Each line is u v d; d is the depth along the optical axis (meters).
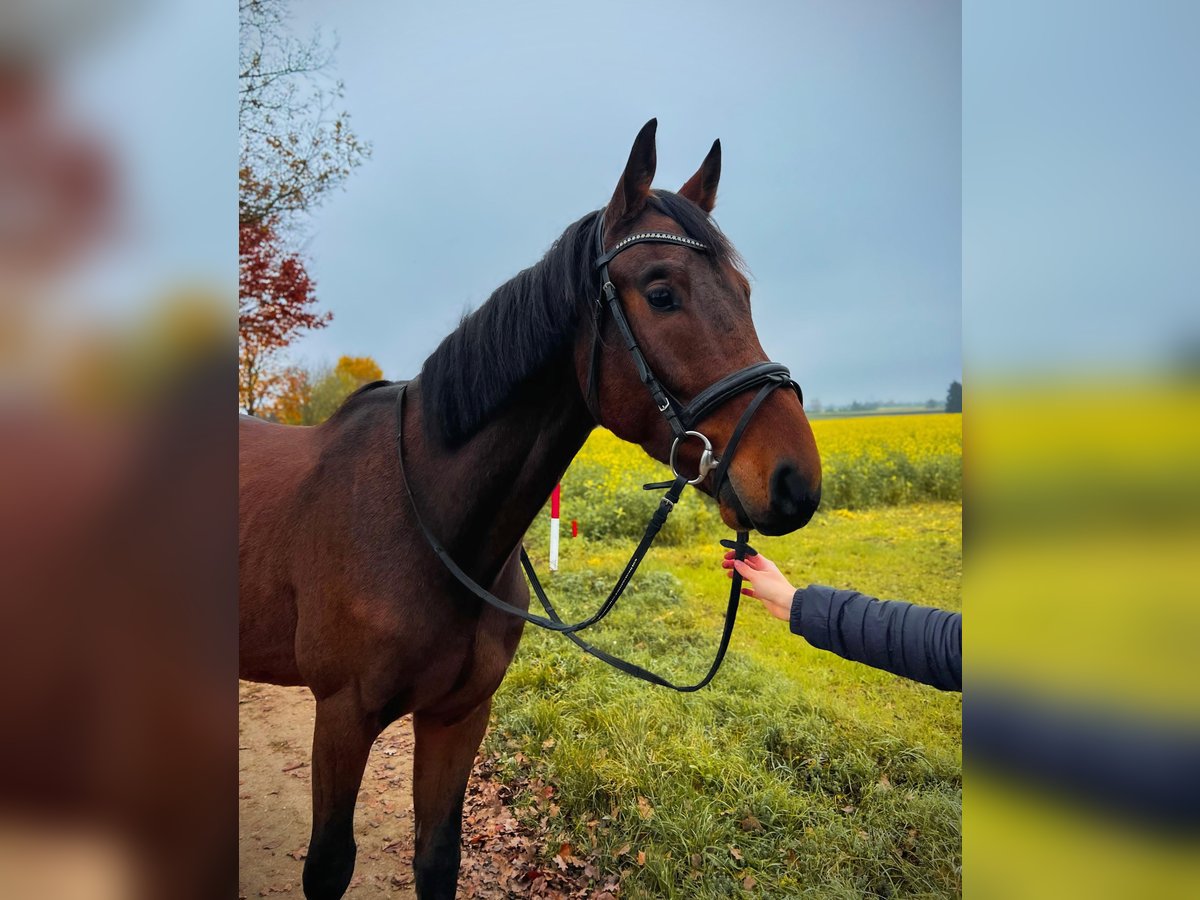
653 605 3.59
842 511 4.61
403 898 2.07
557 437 1.55
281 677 1.87
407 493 1.55
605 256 1.42
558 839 2.20
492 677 1.64
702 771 2.37
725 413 1.32
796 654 3.17
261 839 2.31
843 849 2.10
